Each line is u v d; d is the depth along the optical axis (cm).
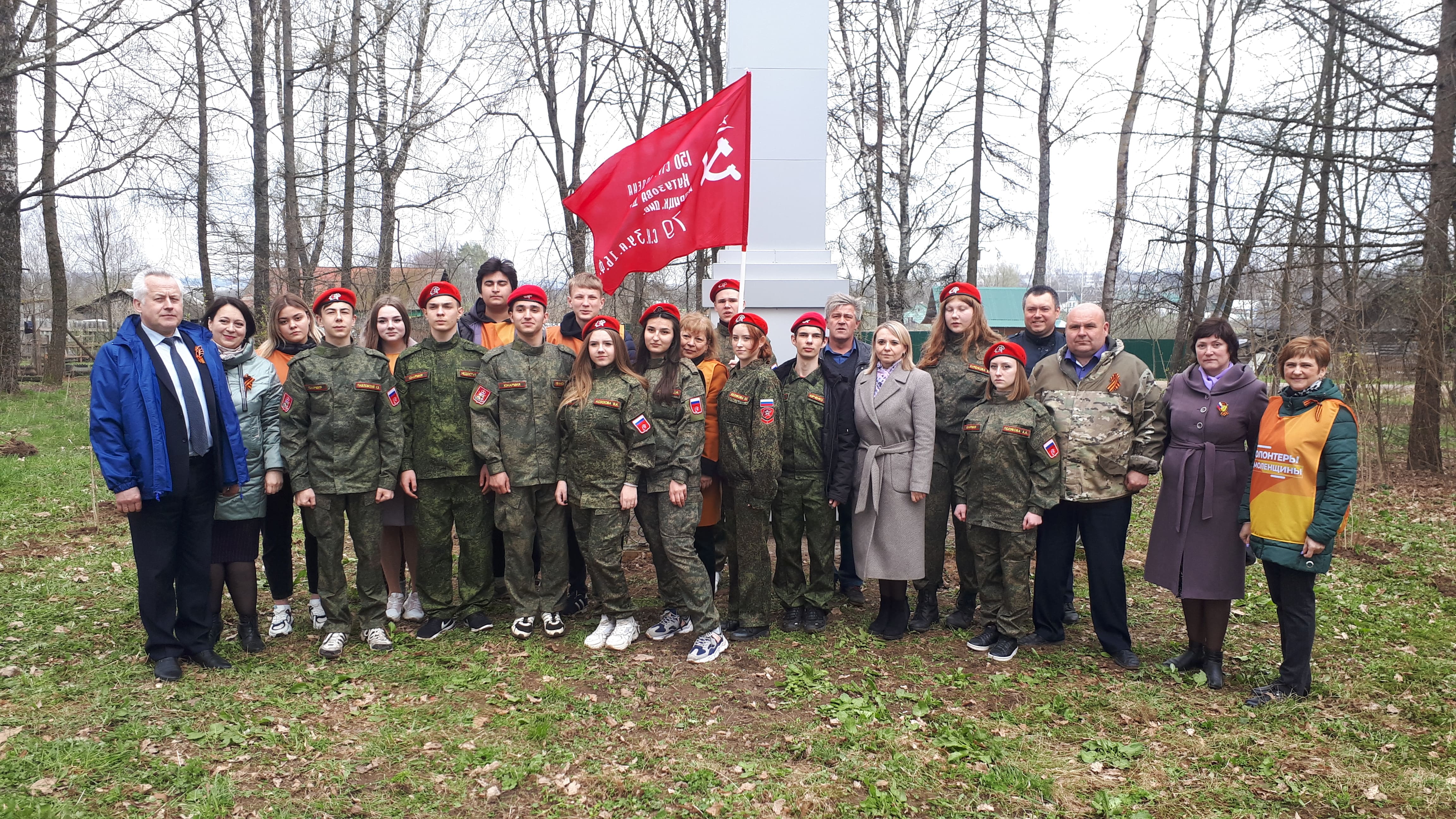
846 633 475
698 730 354
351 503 437
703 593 437
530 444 446
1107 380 448
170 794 296
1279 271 1095
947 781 315
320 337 502
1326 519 371
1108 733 356
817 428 463
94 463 939
